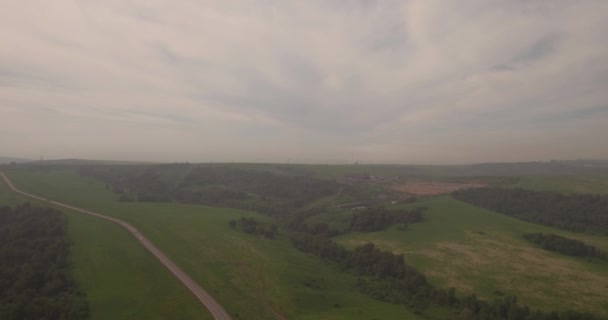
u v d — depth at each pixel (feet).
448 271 340.18
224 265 360.89
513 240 409.49
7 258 326.65
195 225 483.51
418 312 277.23
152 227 468.34
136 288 303.68
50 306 257.34
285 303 282.97
